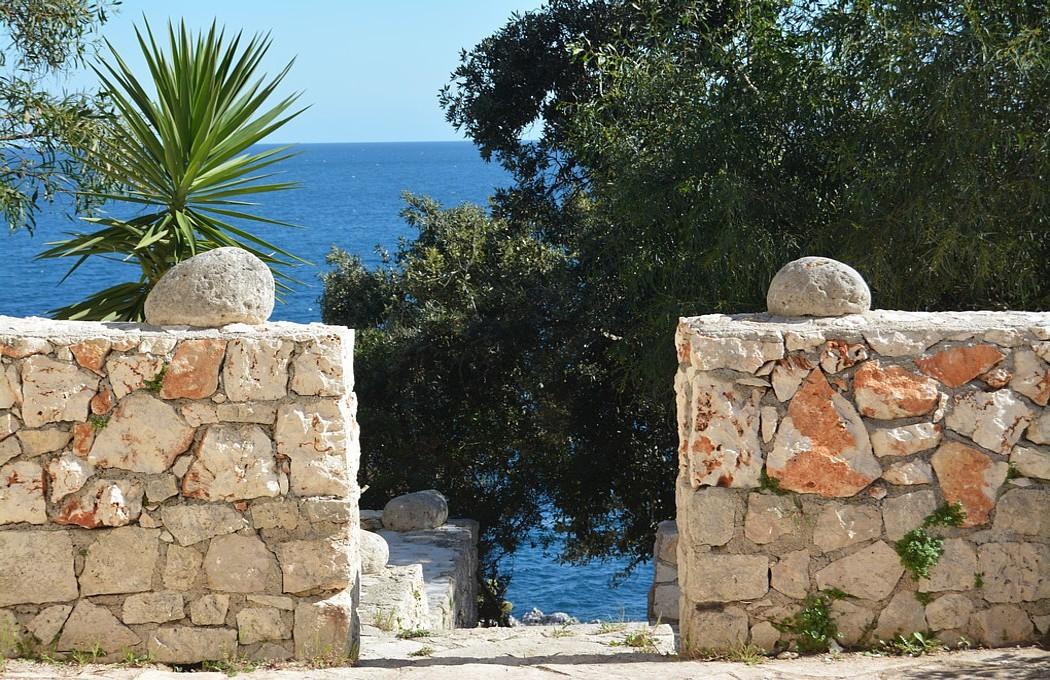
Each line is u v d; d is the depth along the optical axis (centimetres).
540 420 1487
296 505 468
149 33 741
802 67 935
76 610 465
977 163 824
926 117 831
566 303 1420
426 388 1568
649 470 1462
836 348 464
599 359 1412
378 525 1133
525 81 1505
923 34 809
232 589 468
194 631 468
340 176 15300
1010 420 466
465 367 1565
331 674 447
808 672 434
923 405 465
